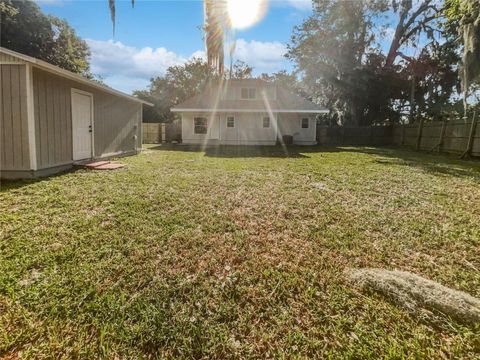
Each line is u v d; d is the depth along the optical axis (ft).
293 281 7.98
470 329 6.16
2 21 52.42
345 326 6.34
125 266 8.53
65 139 23.21
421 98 69.21
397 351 5.64
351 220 12.80
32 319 6.36
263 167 27.09
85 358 5.47
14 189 16.34
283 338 6.00
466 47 35.09
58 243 9.86
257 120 60.75
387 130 64.80
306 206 14.69
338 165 28.94
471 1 32.32
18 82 18.93
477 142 36.29
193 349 5.69
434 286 7.53
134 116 38.78
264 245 10.22
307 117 62.18
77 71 70.33
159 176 21.47
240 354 5.61
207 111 58.49
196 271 8.44
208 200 15.31
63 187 17.15
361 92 67.62
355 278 8.11
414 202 15.81
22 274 7.98
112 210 13.26
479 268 8.95
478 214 13.92
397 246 10.33
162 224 11.75
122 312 6.61
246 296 7.34
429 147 47.42
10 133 19.31
